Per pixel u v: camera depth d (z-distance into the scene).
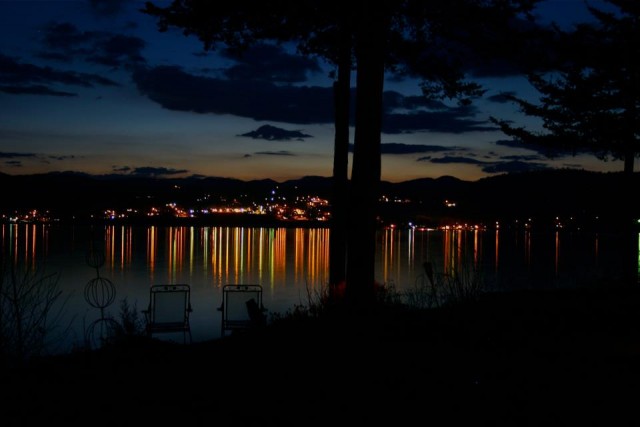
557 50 14.62
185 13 11.12
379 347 6.88
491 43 11.05
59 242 69.19
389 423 4.55
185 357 6.71
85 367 6.21
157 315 11.41
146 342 7.61
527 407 4.84
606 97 17.42
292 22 11.07
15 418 4.73
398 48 11.26
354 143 10.45
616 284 14.27
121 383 5.66
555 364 6.11
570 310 9.38
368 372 5.88
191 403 5.06
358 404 4.97
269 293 24.72
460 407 4.87
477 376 5.70
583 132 18.08
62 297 20.19
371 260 10.26
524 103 18.42
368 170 10.30
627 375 5.69
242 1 10.54
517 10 10.84
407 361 6.26
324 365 6.16
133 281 30.14
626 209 18.75
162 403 5.07
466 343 7.07
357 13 10.27
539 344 7.03
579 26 16.47
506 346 6.93
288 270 38.28
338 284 11.48
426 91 12.14
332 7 10.43
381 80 10.30
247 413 4.81
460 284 10.55
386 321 8.34
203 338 13.53
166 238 89.44
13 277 6.75
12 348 6.43
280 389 5.40
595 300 10.48
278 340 7.37
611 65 16.95
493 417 4.64
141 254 53.28
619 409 4.77
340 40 11.45
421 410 4.81
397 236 107.69
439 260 47.78
